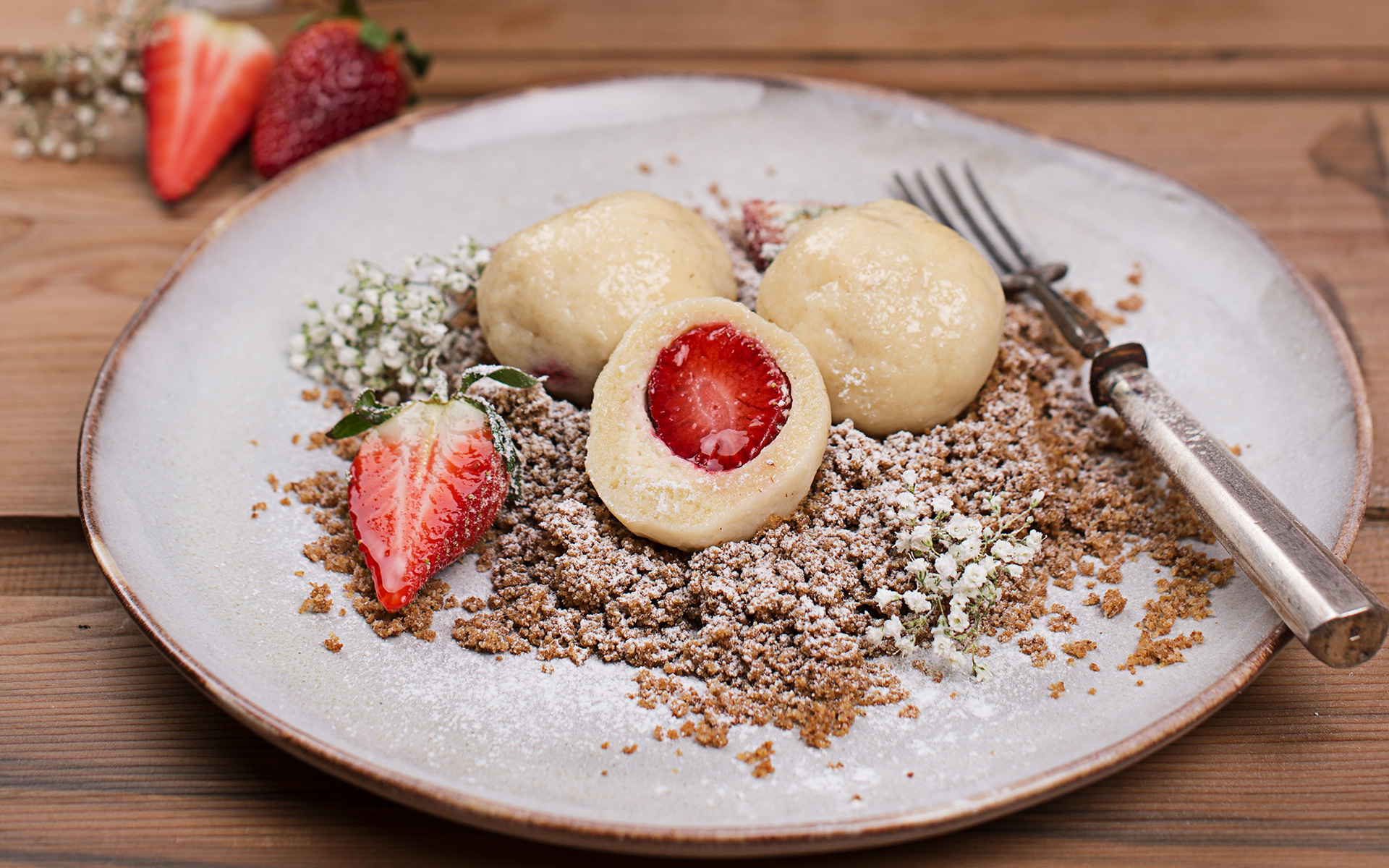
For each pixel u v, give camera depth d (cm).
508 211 47
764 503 38
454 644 38
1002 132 48
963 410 41
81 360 45
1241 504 37
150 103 51
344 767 34
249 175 51
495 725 36
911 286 40
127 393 41
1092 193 46
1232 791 37
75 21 52
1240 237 44
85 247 48
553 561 39
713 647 38
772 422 39
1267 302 43
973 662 37
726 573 38
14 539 42
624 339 40
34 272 47
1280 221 49
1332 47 55
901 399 40
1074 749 35
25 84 53
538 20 57
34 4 56
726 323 40
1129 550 39
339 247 46
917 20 57
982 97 53
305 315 44
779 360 40
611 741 36
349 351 42
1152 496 40
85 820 36
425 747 36
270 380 43
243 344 43
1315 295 42
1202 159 51
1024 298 45
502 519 40
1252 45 55
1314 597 35
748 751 36
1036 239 46
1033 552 38
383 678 37
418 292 44
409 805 34
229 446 41
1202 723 38
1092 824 36
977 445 41
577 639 38
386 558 38
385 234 46
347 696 36
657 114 48
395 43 52
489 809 34
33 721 38
